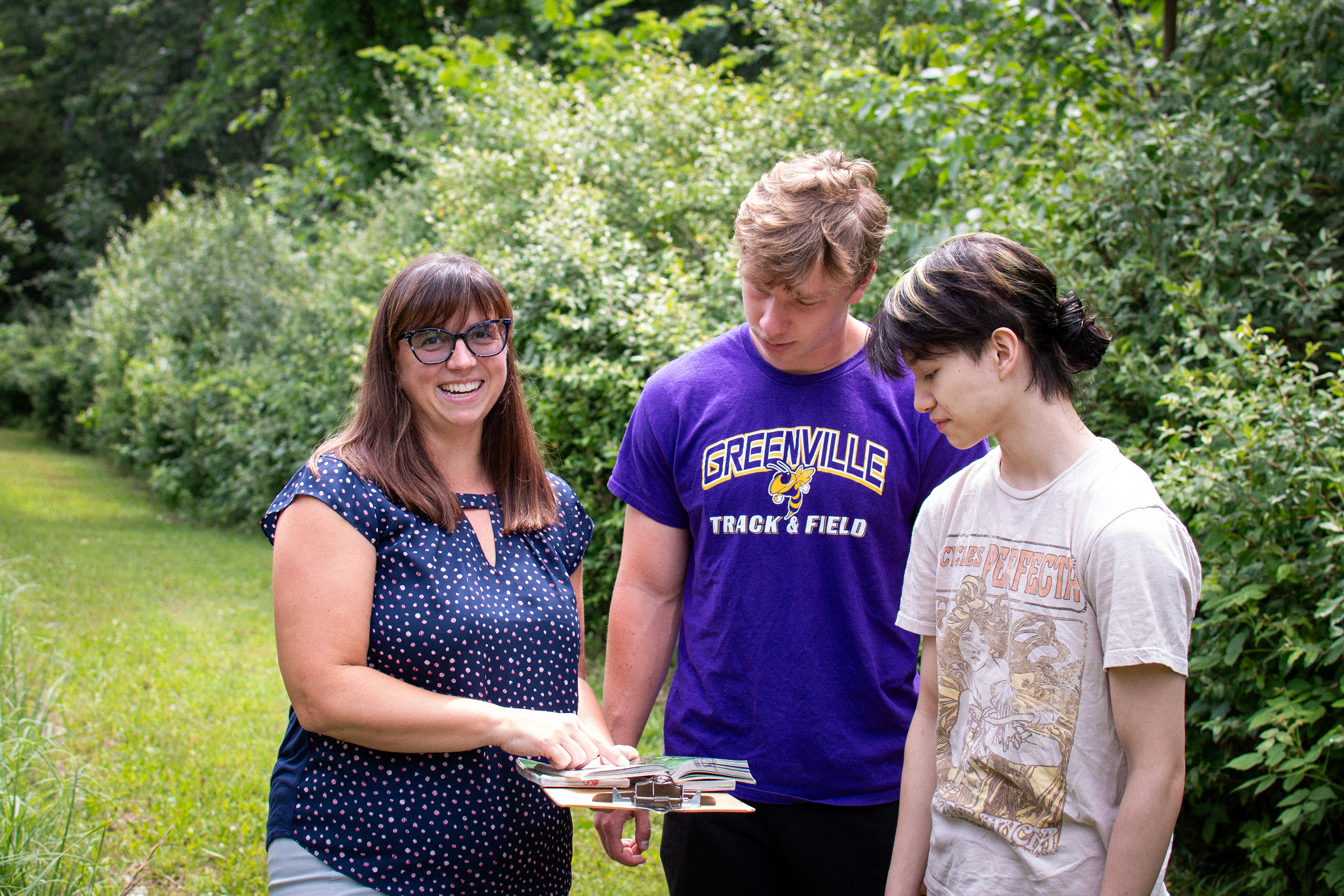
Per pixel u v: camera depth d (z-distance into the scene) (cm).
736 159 673
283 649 175
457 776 181
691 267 644
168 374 1284
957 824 163
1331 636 296
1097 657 150
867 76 600
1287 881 305
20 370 2312
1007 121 520
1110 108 485
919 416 208
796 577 203
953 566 168
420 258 196
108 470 1723
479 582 191
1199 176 403
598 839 402
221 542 1060
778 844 204
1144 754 145
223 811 404
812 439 205
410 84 1443
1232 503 322
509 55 1366
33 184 3144
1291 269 375
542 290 613
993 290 154
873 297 520
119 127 3109
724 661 206
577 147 716
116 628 677
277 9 1584
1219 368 345
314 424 1032
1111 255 427
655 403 220
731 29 1304
